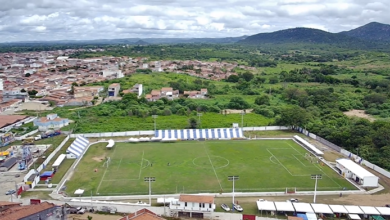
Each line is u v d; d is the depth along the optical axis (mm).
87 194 98000
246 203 93938
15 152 133375
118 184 105188
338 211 86188
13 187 101812
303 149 140375
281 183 106812
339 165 117688
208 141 151000
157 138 150125
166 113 195750
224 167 119750
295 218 81188
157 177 110750
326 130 152000
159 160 126562
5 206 80688
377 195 99812
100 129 166750
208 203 86250
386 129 136875
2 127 165250
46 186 103062
